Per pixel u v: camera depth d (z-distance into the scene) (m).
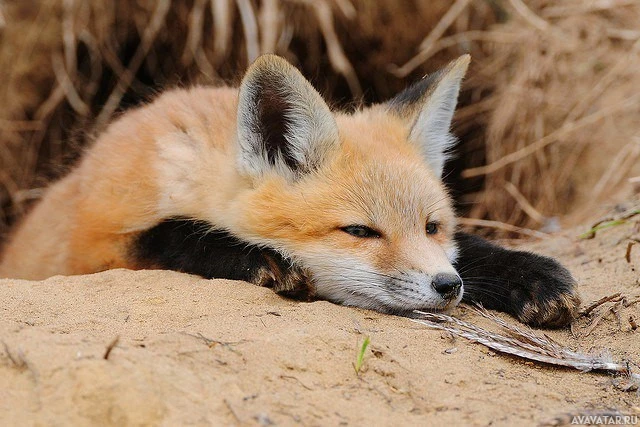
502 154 15.46
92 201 8.86
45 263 9.86
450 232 8.82
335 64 15.10
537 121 15.31
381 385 5.70
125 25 15.52
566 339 7.44
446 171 15.88
